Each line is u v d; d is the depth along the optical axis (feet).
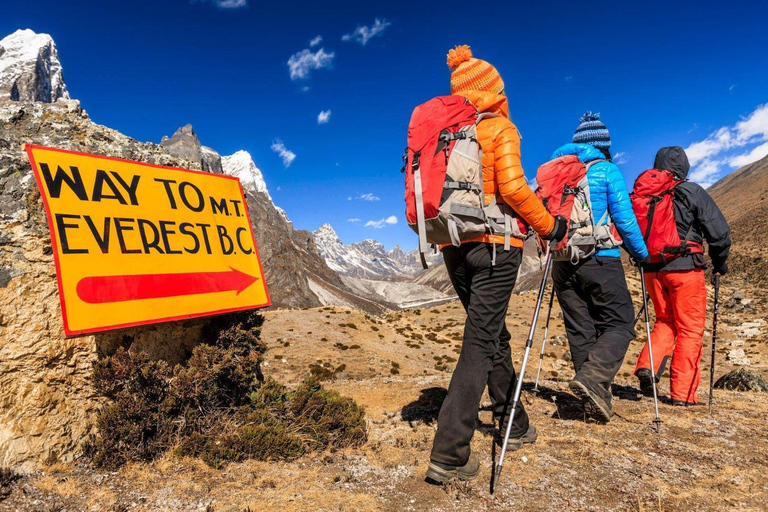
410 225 10.16
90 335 11.47
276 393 14.49
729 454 11.78
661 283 18.21
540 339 114.93
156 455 11.16
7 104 12.76
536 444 12.42
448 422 9.54
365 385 23.88
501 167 9.29
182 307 13.21
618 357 13.57
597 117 15.40
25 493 8.95
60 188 11.33
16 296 10.33
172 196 14.02
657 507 8.91
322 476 10.48
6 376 9.98
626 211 14.16
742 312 210.79
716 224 16.66
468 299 11.21
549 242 11.20
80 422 11.05
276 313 115.34
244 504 8.87
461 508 8.86
